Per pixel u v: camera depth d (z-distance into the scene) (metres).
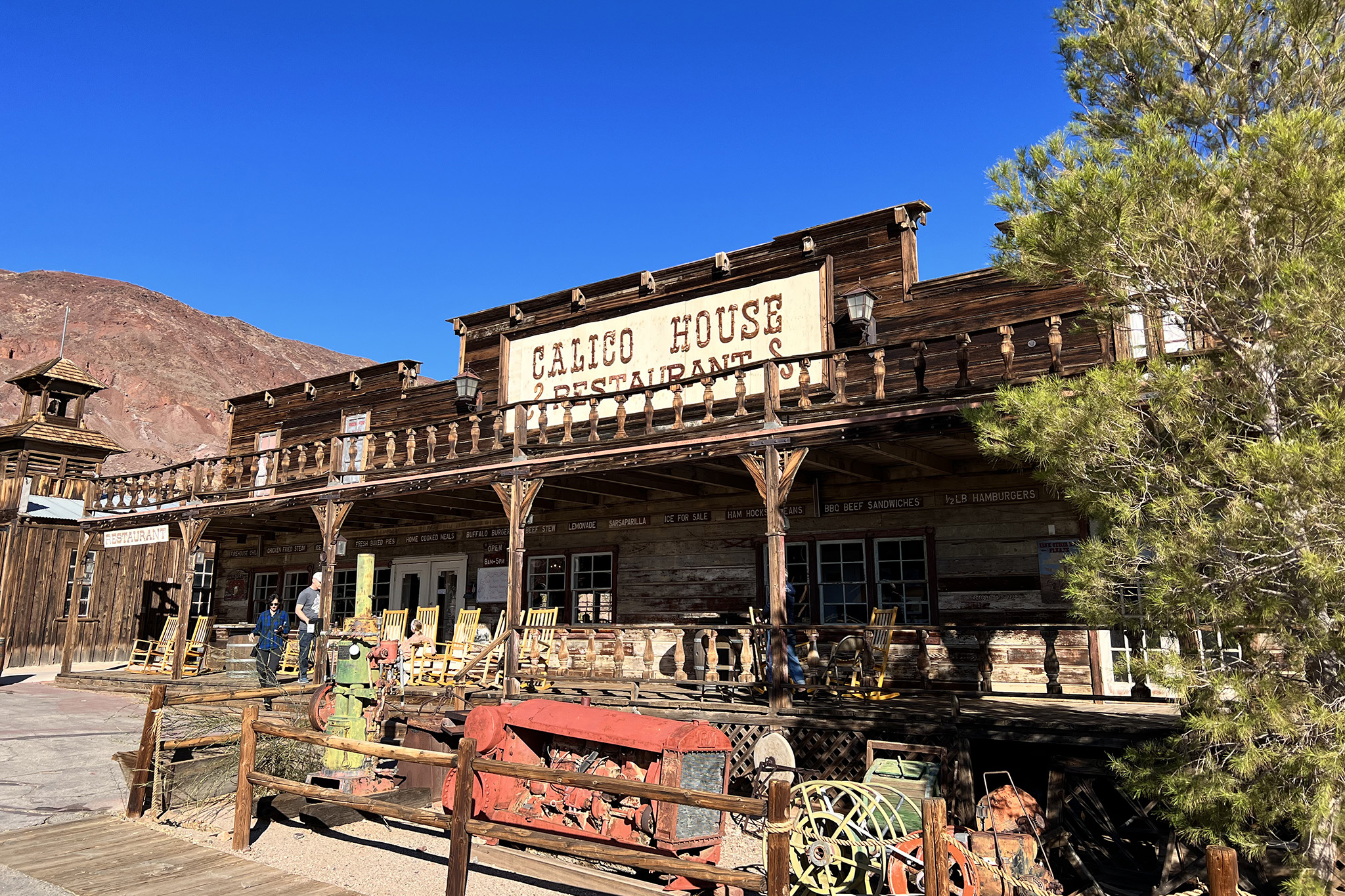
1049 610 11.67
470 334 18.20
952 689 12.00
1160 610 5.33
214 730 10.68
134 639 22.80
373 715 9.24
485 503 16.56
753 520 14.41
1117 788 7.32
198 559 24.55
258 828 7.81
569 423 12.38
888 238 13.19
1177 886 6.79
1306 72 5.99
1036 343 11.65
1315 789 4.96
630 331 15.64
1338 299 4.77
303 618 14.73
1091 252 5.66
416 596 19.02
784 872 4.52
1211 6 6.08
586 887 6.39
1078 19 6.77
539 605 16.75
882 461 12.65
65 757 10.52
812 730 9.75
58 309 106.06
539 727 8.04
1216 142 6.34
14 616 20.97
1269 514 4.84
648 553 15.47
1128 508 5.38
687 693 11.45
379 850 7.29
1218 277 5.57
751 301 14.25
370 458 19.72
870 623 11.59
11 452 23.77
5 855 6.82
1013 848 7.26
